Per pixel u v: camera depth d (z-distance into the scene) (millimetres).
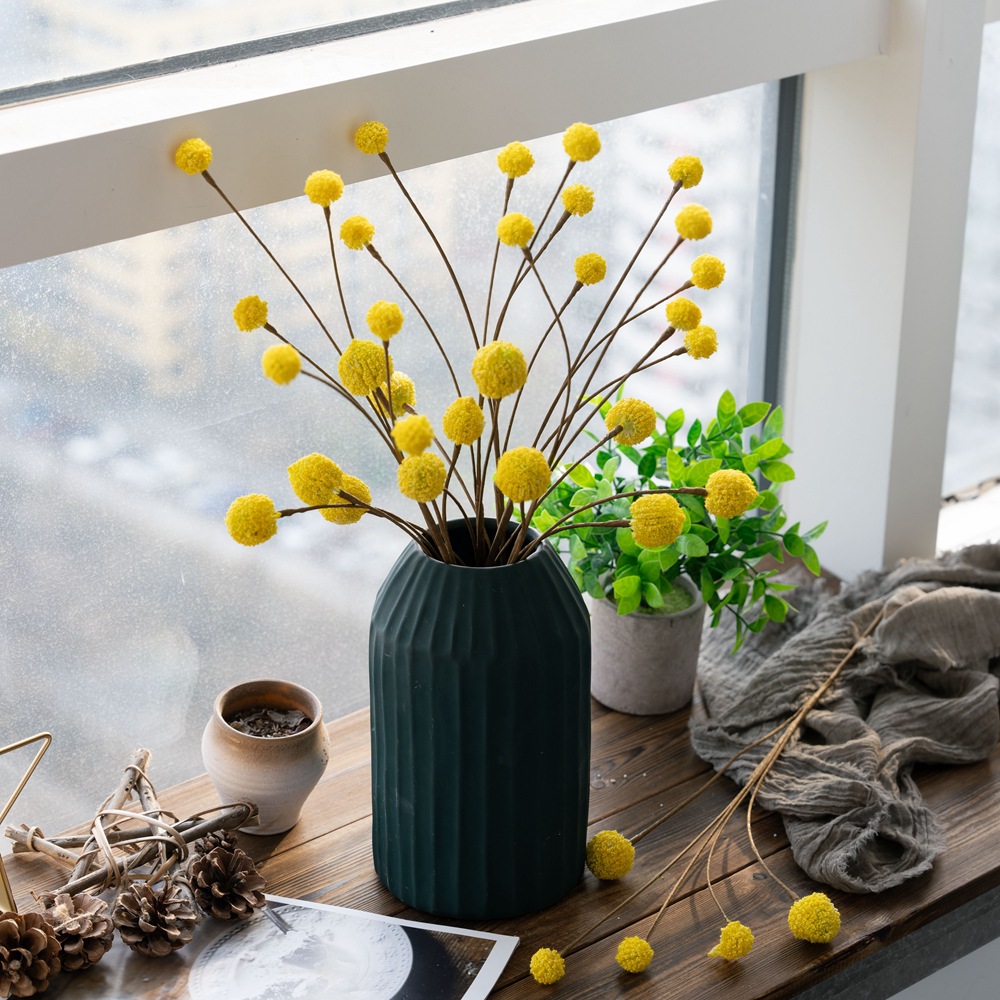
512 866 1049
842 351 1510
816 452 1590
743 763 1236
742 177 1497
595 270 949
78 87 1042
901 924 1078
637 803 1222
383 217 1254
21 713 1212
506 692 970
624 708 1345
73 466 1162
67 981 990
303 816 1207
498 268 1358
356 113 1060
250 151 1026
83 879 1036
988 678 1297
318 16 1133
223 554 1278
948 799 1223
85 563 1198
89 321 1124
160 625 1264
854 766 1182
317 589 1354
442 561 1002
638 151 1405
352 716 1370
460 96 1102
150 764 1306
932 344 1464
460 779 1004
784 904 1100
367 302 1282
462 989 998
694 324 923
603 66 1166
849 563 1593
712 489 884
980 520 1766
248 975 1002
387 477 1365
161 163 991
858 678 1299
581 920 1079
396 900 1101
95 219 979
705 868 1139
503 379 845
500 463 858
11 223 945
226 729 1113
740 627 1314
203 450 1232
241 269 1189
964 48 1334
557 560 1015
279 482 1295
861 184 1420
